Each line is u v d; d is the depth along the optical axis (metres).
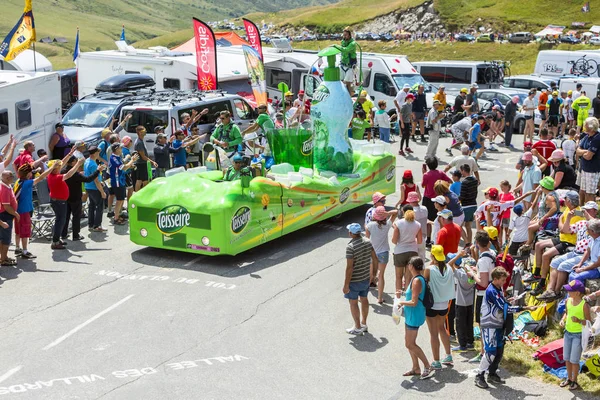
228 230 12.54
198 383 8.68
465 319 9.66
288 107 25.17
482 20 88.38
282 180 14.10
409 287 8.95
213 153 14.74
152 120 18.33
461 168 13.66
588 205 10.55
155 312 10.81
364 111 21.77
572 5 86.12
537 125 28.11
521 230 12.34
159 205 13.01
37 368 9.00
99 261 13.09
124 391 8.45
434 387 8.70
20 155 15.05
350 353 9.64
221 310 10.94
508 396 8.44
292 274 12.55
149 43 180.12
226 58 26.78
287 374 8.97
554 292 10.24
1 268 12.64
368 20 103.44
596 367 8.80
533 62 69.31
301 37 103.69
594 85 29.56
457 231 10.73
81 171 14.93
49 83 18.75
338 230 15.26
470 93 25.55
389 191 17.42
